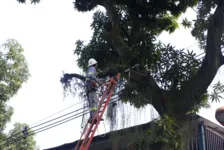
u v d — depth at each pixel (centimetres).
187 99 1616
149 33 1859
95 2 1783
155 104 1641
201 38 1662
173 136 1493
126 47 1728
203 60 1634
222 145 1891
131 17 1842
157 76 1700
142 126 1623
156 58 1702
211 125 1830
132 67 1602
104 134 1692
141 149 1526
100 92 1502
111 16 1734
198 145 1775
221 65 1630
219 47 1603
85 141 1390
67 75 1686
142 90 1661
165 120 1521
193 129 1675
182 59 1681
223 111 1220
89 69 1534
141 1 1828
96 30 1906
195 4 1852
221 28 1594
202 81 1612
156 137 1493
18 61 2583
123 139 1642
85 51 1880
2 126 2516
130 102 1662
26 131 2350
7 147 2494
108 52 1867
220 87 1658
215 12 1616
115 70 1628
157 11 1866
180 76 1669
